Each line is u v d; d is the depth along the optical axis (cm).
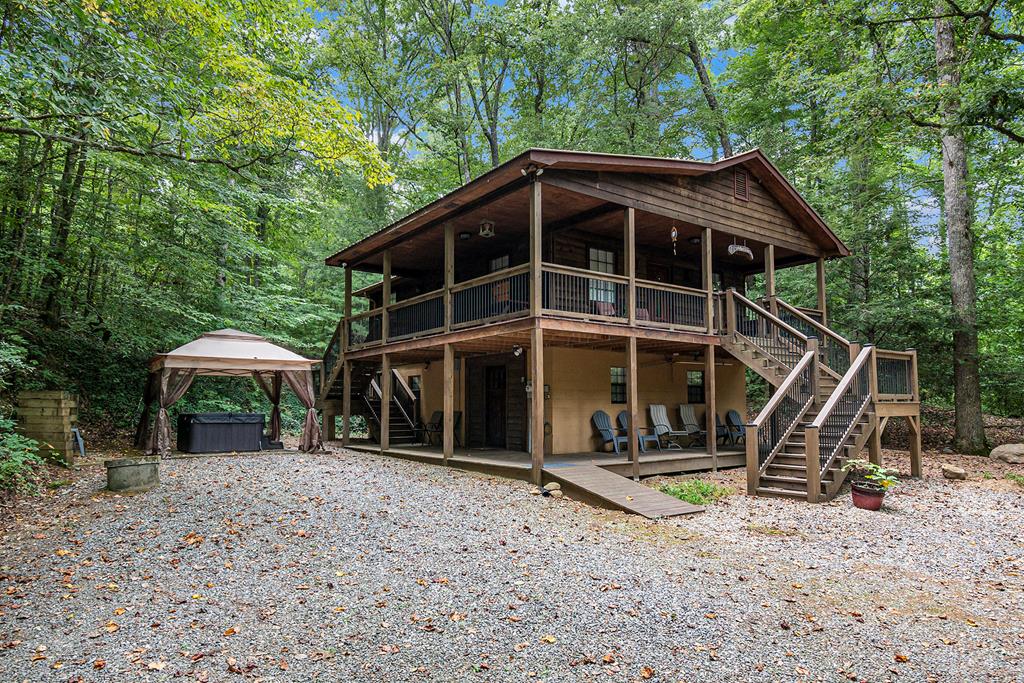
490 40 2167
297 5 1444
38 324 1188
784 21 1731
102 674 341
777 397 952
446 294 1125
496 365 1328
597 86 2123
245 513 680
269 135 912
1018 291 1456
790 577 533
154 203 1319
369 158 935
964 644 398
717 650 381
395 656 368
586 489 827
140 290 1368
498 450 1266
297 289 2052
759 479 919
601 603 458
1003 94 957
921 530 708
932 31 1327
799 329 1291
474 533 645
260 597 459
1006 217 1739
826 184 1733
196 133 827
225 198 1382
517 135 2197
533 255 918
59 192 1195
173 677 338
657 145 1941
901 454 1387
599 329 986
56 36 636
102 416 1351
